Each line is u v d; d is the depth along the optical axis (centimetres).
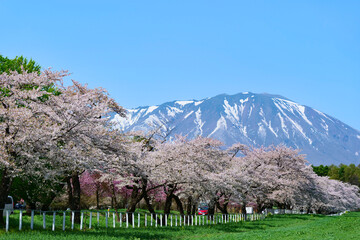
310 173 7238
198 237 2664
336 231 2736
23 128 2223
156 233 2712
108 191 5522
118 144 2789
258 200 6588
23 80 2308
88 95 2605
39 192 3219
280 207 7762
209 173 4322
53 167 2644
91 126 2558
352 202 11500
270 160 6725
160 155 3700
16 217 2862
